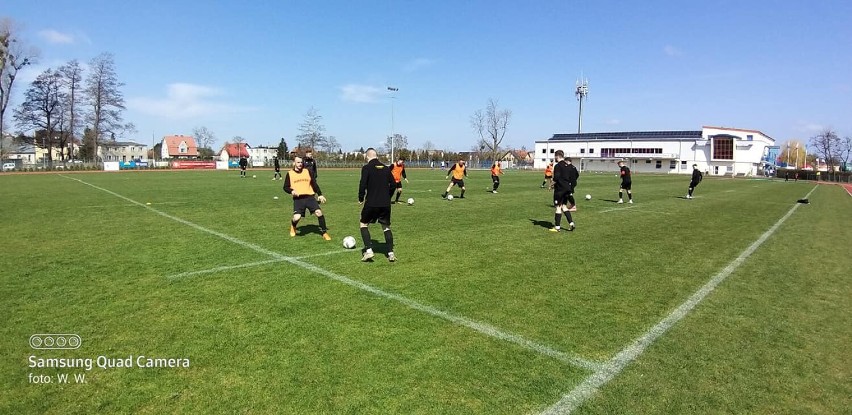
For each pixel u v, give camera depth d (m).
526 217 13.42
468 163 91.56
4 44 51.94
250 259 7.42
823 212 17.31
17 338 4.22
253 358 3.90
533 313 5.16
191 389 3.41
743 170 84.38
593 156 99.50
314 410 3.15
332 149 105.56
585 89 96.44
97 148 63.62
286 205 15.25
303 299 5.43
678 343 4.43
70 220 11.48
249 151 138.12
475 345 4.26
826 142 90.44
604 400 3.38
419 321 4.82
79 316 4.77
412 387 3.49
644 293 6.02
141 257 7.46
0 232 9.70
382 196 7.25
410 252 8.23
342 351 4.06
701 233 11.16
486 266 7.29
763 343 4.46
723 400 3.41
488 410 3.21
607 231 11.20
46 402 3.22
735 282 6.67
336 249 8.34
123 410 3.13
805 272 7.35
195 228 10.41
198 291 5.66
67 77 60.47
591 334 4.60
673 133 95.06
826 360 4.11
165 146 119.00
